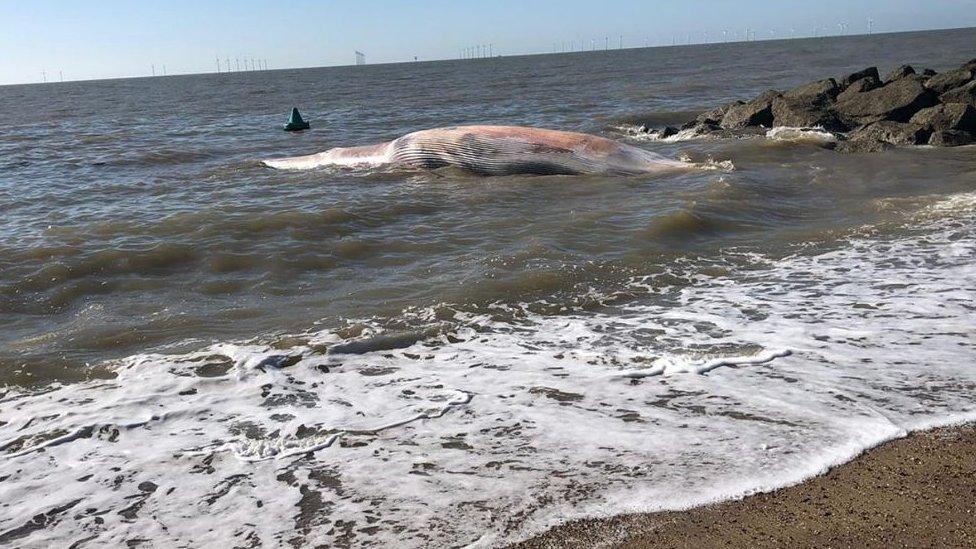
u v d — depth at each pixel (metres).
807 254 9.98
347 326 7.73
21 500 4.90
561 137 15.57
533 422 5.65
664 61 124.75
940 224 11.14
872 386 6.05
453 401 6.05
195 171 18.84
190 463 5.27
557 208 12.53
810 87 26.09
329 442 5.48
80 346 7.46
